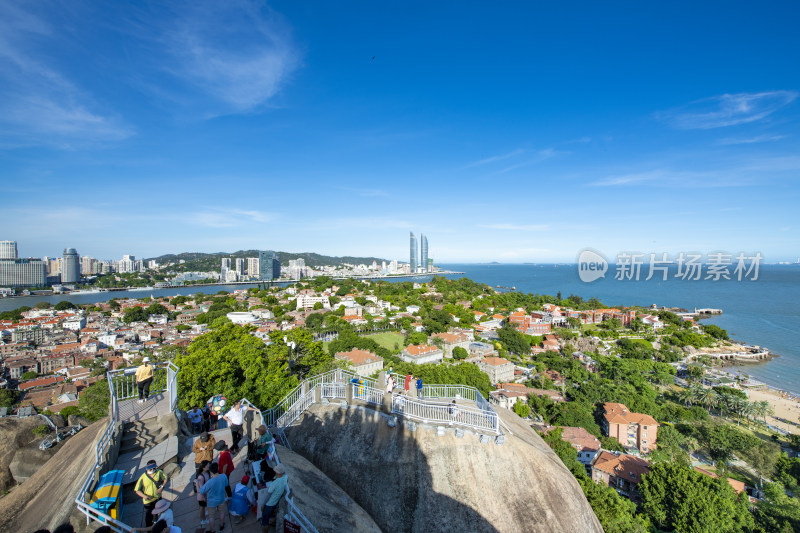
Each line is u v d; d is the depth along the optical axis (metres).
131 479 14.59
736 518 42.66
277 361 43.75
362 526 15.27
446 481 18.16
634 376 104.69
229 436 20.52
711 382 107.06
